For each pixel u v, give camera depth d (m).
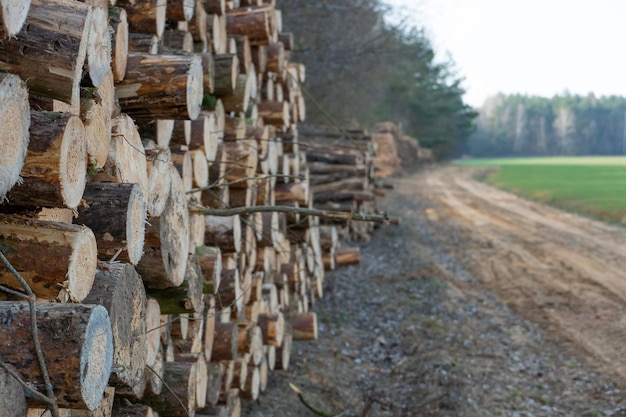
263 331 6.49
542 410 6.92
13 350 2.11
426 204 26.52
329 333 8.87
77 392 2.14
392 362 8.03
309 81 23.75
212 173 5.42
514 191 32.16
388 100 47.62
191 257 4.03
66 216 2.79
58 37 2.42
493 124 113.00
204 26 5.57
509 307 10.91
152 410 3.79
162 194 3.45
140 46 4.16
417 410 6.60
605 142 107.12
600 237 17.73
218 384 5.15
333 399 6.82
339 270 12.38
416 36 30.20
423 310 10.27
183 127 4.54
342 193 13.45
